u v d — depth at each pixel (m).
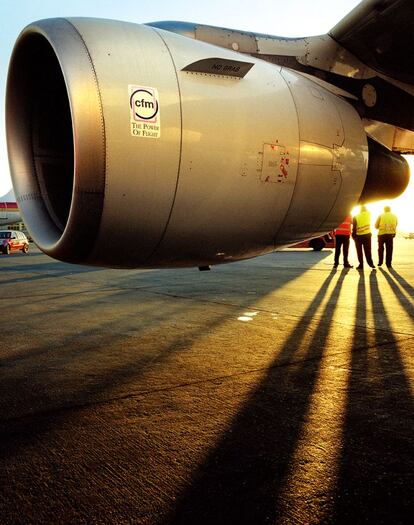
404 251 21.44
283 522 1.33
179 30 2.91
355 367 2.88
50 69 2.65
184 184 2.31
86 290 7.17
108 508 1.41
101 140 2.10
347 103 3.07
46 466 1.68
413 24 2.85
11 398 2.40
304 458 1.71
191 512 1.38
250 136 2.48
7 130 2.65
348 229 10.80
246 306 5.36
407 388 2.48
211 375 2.75
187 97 2.31
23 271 11.19
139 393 2.46
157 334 3.91
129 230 2.32
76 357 3.21
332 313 4.83
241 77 2.53
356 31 2.99
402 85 3.47
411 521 1.32
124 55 2.22
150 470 1.64
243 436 1.91
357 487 1.51
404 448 1.78
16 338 3.82
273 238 2.82
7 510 1.41
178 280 8.65
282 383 2.59
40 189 2.69
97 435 1.94
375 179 3.28
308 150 2.70
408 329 4.01
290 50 3.14
